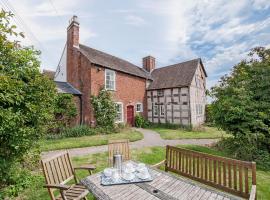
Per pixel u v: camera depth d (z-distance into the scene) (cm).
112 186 265
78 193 320
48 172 306
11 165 377
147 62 2294
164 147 884
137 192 245
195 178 371
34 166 539
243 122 695
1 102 344
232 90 753
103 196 235
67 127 1233
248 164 296
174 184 270
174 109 1802
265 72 729
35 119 433
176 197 230
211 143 977
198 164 371
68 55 1636
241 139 721
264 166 621
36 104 423
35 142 458
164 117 1875
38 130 459
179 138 1161
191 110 1706
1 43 335
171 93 1831
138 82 1908
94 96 1389
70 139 1068
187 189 253
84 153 780
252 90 751
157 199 225
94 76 1423
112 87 1580
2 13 321
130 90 1784
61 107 1215
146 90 2028
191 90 1748
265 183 470
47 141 981
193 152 385
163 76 2061
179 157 414
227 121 731
